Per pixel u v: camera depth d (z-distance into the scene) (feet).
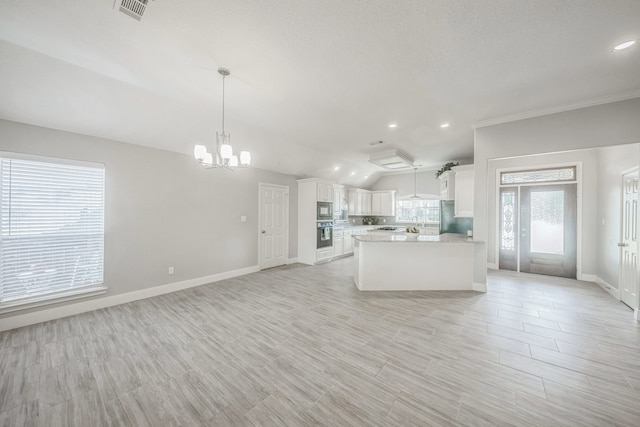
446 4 5.20
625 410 5.09
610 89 8.80
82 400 5.49
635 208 10.28
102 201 10.83
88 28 6.06
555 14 5.45
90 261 10.54
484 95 9.37
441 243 13.03
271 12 5.47
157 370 6.53
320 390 5.76
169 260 12.99
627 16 5.47
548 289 13.01
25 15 5.61
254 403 5.39
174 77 8.32
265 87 8.91
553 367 6.52
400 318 9.62
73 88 8.52
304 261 20.38
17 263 9.01
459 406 5.24
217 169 15.14
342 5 5.26
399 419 4.92
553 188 15.62
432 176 24.29
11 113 8.62
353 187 26.78
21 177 9.04
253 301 11.60
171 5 5.27
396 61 7.30
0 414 5.10
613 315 9.71
